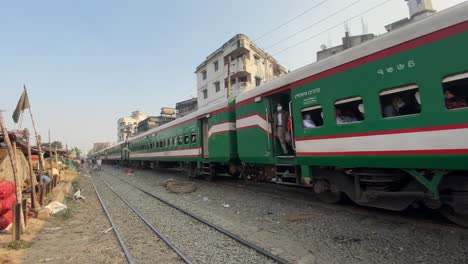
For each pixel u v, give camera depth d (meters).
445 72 4.10
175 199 9.77
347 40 25.78
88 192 13.89
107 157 52.12
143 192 12.12
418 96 4.48
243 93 9.87
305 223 5.77
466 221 4.50
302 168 7.02
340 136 5.81
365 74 5.27
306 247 4.55
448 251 3.88
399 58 4.71
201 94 36.72
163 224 6.67
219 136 11.48
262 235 5.30
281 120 8.13
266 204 7.68
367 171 5.61
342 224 5.48
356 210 6.16
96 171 32.28
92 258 4.87
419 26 4.45
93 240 5.93
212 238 5.40
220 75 32.34
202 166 13.50
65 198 11.46
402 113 4.84
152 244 5.39
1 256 5.01
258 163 9.08
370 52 5.19
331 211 6.36
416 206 5.30
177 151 16.27
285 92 7.90
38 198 8.88
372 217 5.66
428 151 4.33
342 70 5.75
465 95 4.23
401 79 4.66
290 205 7.27
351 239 4.71
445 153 4.13
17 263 4.75
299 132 6.92
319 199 7.43
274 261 4.14
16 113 9.40
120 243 5.45
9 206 6.61
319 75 6.32
